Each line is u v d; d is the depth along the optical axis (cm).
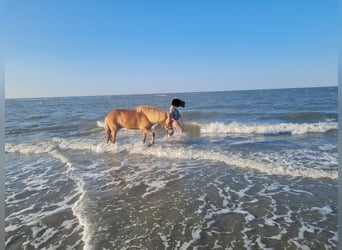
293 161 704
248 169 655
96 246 349
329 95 4444
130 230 389
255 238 361
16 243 368
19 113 3200
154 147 905
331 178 569
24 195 551
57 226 410
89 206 475
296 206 448
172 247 346
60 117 2428
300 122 1534
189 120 1786
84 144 1038
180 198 498
